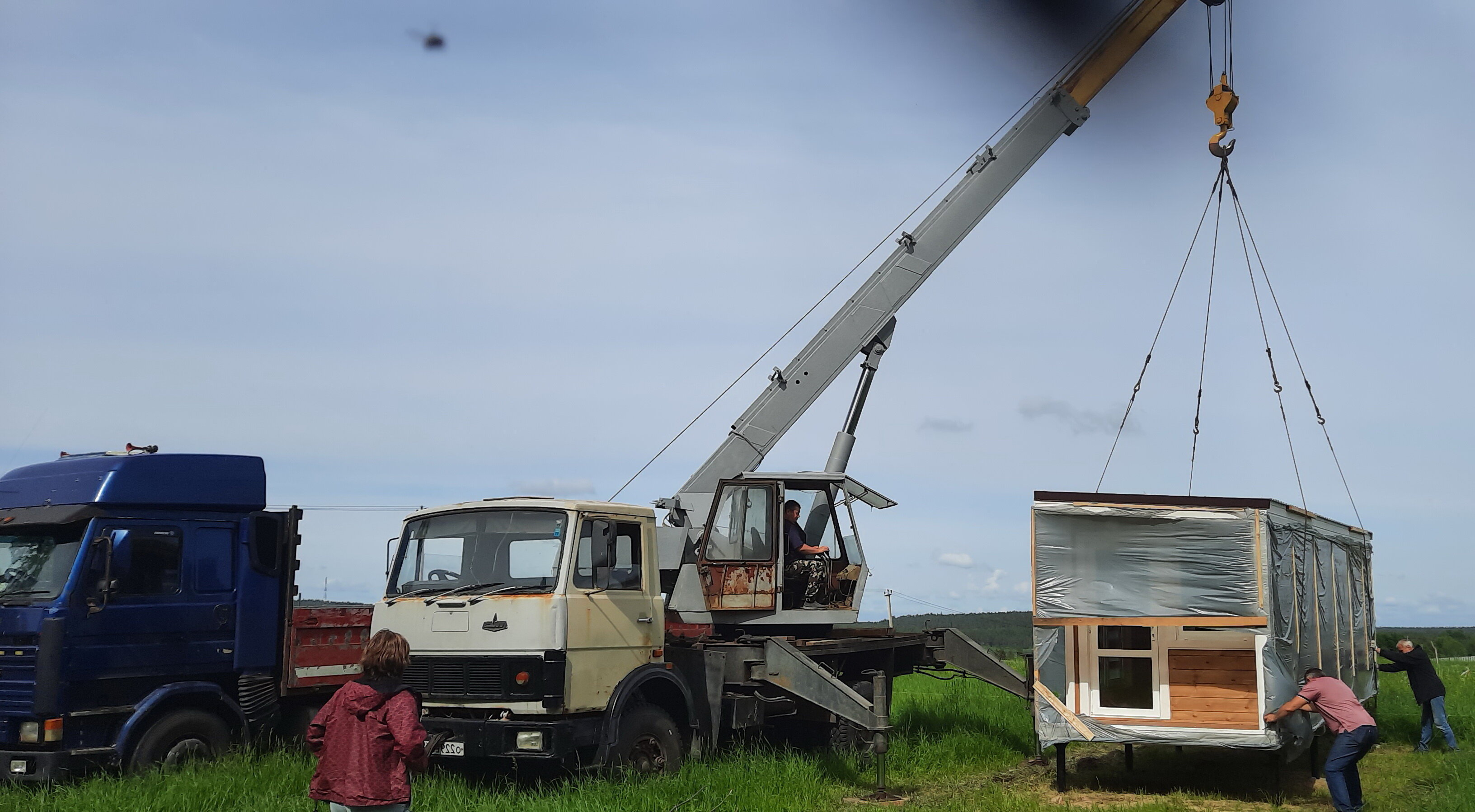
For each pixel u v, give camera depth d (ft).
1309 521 40.40
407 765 20.36
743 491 42.47
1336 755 32.22
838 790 35.68
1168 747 47.91
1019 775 40.81
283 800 29.94
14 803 29.09
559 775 33.73
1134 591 35.58
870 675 44.52
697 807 30.55
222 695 35.19
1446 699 64.18
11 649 32.27
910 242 52.80
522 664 31.48
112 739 33.04
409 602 33.81
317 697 39.01
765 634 42.70
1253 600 34.35
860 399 52.26
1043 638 36.47
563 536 32.89
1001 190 54.80
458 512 34.73
